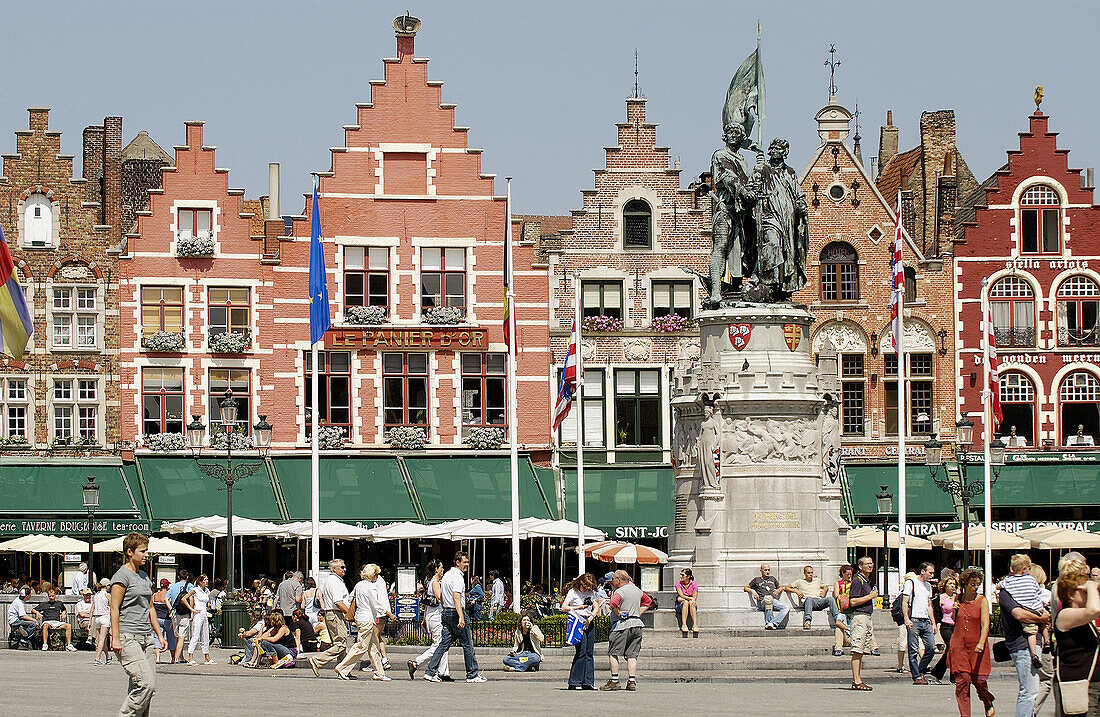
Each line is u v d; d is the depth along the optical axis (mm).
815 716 25203
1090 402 64125
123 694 28109
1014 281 64562
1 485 59406
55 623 44375
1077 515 62781
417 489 61344
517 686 31094
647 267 63938
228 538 49219
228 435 50625
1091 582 17922
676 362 63531
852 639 30594
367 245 63250
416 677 33094
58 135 62094
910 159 75312
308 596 38156
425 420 63094
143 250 62250
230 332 62500
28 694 27859
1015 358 64125
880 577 61875
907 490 62375
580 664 30344
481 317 63500
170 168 62531
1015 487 62219
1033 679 22719
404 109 63656
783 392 39969
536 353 63500
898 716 25328
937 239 68438
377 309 62906
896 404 64250
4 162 61750
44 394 61281
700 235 64000
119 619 21469
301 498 60906
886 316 64438
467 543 62031
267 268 62844
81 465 60438
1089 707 17828
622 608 30375
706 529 39688
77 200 62094
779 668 33812
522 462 62625
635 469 62938
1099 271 64438
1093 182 72000
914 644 31719
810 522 39844
